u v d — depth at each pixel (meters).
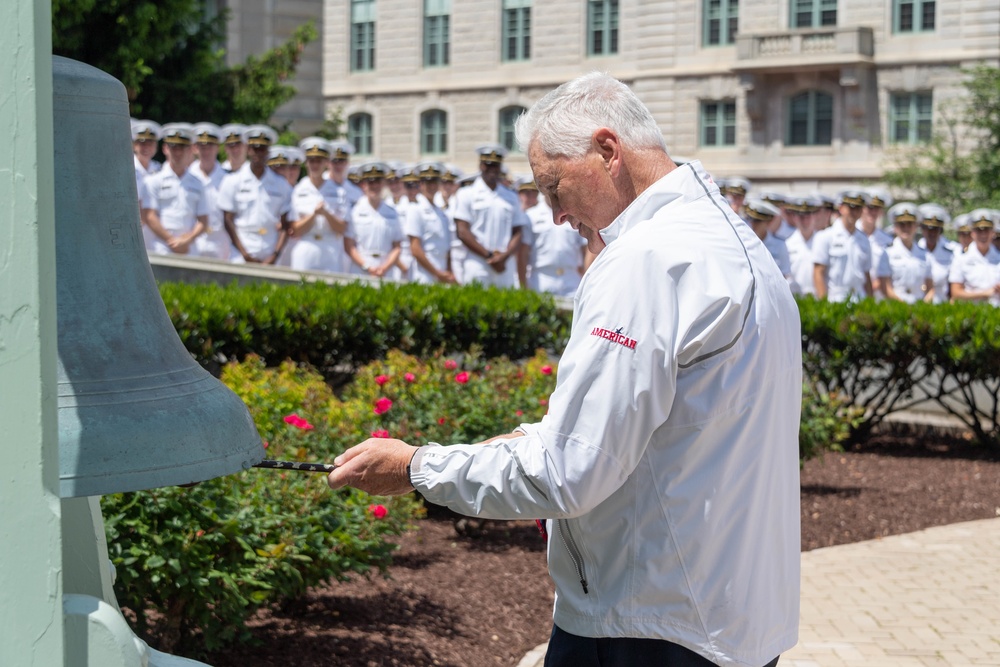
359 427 5.44
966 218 12.70
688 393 2.09
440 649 4.32
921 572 5.59
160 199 10.58
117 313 1.91
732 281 2.12
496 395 5.96
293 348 6.85
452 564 5.34
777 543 2.26
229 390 1.99
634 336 2.04
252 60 21.03
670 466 2.11
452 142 41.16
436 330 7.18
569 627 2.23
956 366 8.16
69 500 2.18
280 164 11.11
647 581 2.14
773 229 12.59
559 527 2.24
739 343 2.11
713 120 36.66
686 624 2.14
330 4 42.94
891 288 12.45
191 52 19.73
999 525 6.50
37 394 1.58
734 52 35.91
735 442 2.13
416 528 4.97
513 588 5.07
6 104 1.55
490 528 5.91
